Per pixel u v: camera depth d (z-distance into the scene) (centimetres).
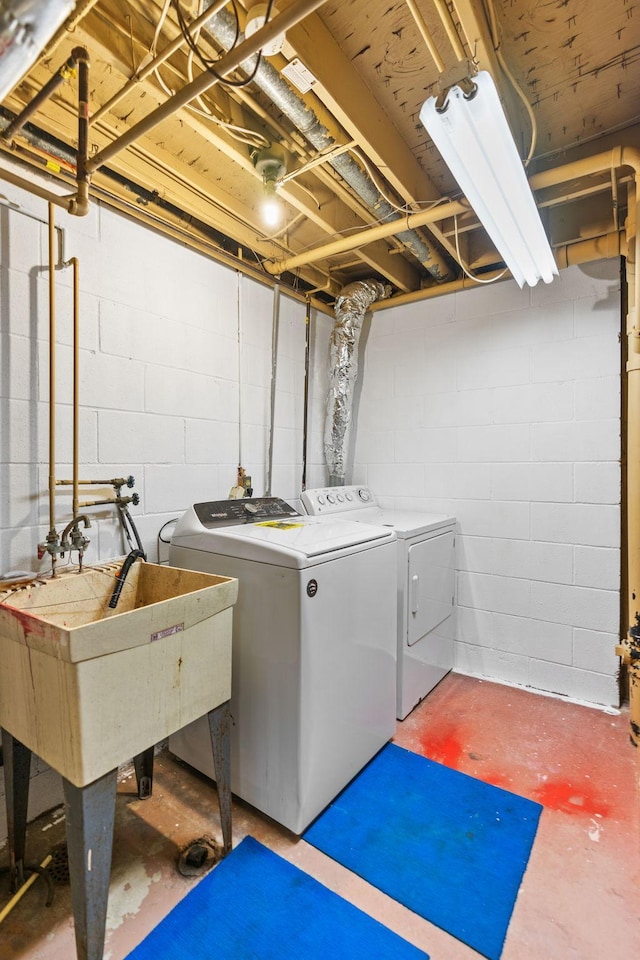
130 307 190
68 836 106
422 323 290
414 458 294
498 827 154
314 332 303
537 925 121
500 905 126
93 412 178
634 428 196
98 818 106
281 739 150
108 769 108
